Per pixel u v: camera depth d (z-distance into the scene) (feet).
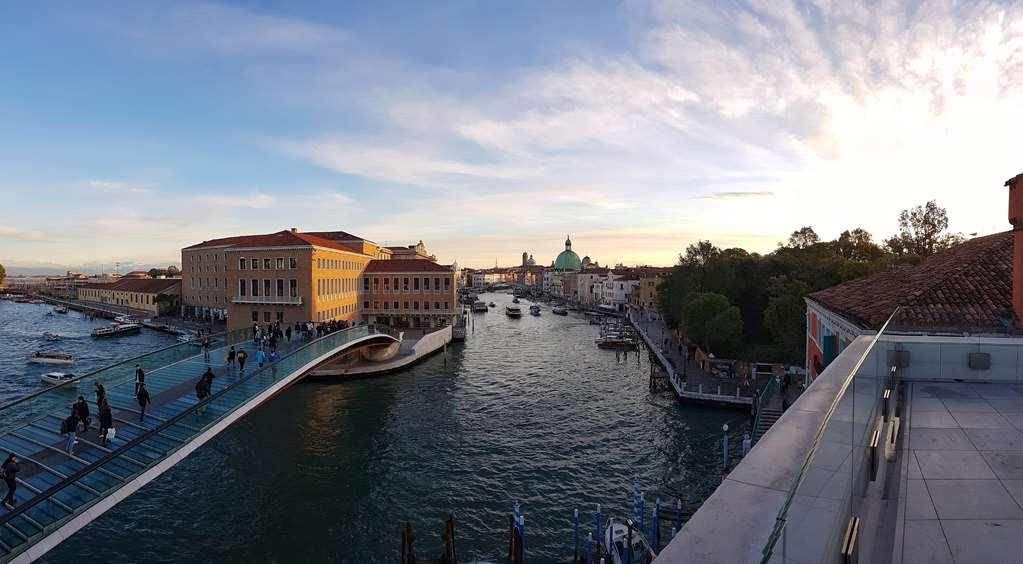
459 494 89.86
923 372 37.81
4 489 55.06
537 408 140.36
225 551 73.31
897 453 24.22
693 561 9.78
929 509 18.85
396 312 267.80
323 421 127.03
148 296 368.68
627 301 448.24
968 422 28.30
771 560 8.73
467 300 613.52
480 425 125.39
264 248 210.79
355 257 257.34
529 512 84.07
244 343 126.93
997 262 62.85
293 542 75.51
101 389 65.92
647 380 174.70
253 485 92.38
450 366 199.11
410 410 137.39
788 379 118.93
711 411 135.33
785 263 213.05
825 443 12.87
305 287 205.98
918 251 177.27
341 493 89.71
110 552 72.74
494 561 70.95
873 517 18.42
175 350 101.81
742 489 12.28
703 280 224.33
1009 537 16.85
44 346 245.04
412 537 68.54
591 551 70.13
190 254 330.34
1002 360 36.88
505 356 223.71
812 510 11.46
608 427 124.16
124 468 61.46
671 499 87.97
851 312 64.23
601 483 94.32
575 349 246.06
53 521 51.16
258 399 88.43
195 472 97.09
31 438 66.28
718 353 182.91
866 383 21.24
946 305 54.39
